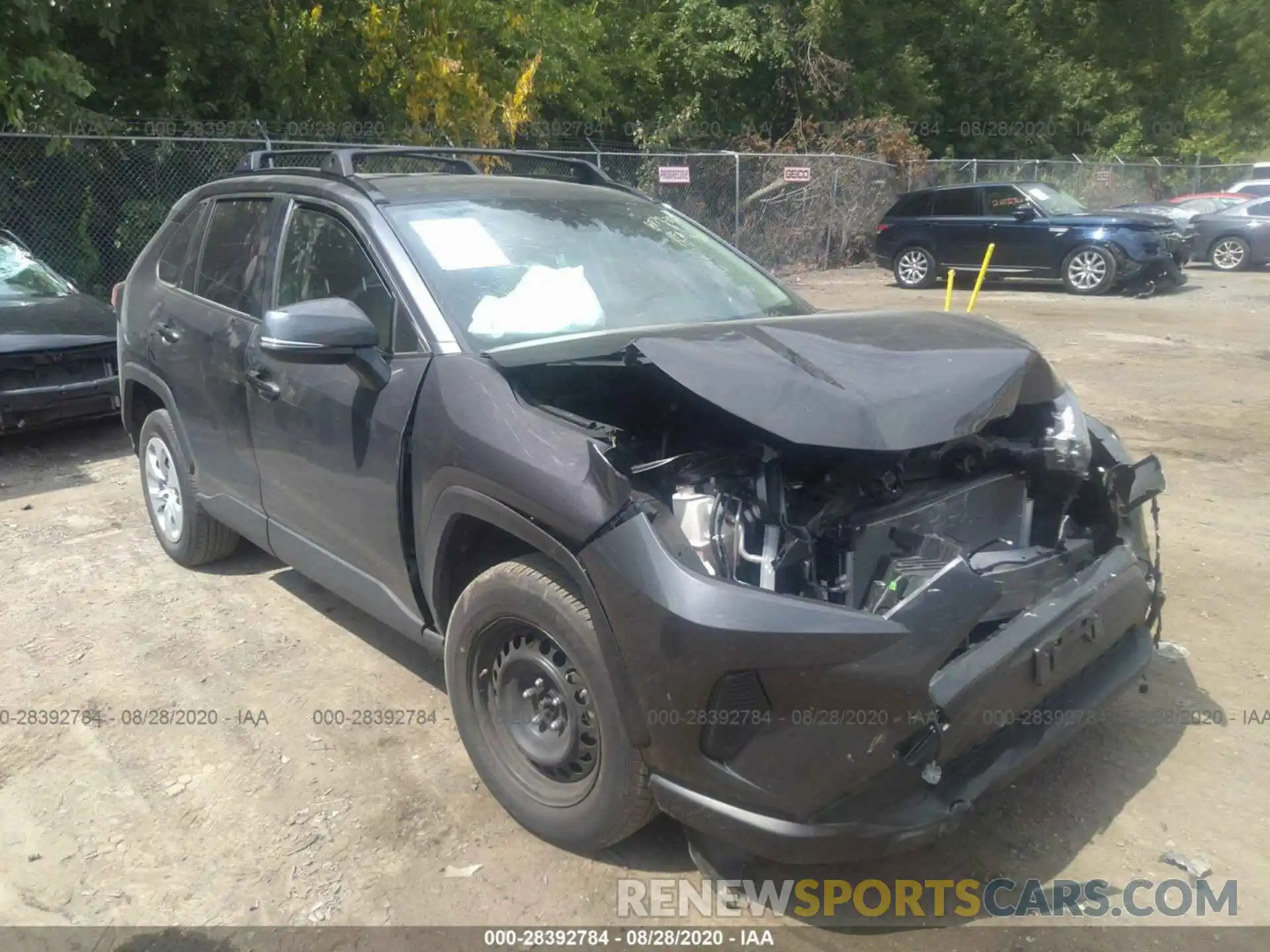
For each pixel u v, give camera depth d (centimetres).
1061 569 303
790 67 2230
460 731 317
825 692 234
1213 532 541
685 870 289
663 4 2166
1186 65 3616
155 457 500
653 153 1744
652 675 246
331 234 374
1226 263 1945
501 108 1429
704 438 299
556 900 278
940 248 1695
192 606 461
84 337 706
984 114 2889
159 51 1191
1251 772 332
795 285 1780
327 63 1298
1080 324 1277
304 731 360
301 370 361
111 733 359
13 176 1028
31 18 922
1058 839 302
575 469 263
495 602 287
